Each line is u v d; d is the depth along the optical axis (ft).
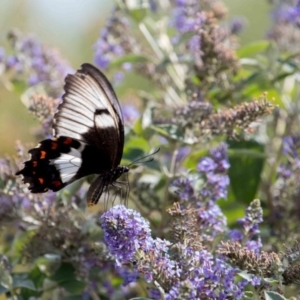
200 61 9.55
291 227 9.45
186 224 9.08
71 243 9.33
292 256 9.05
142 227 9.02
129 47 9.76
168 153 9.66
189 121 9.34
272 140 9.72
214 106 9.57
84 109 9.28
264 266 9.04
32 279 9.36
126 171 9.34
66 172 9.30
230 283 9.04
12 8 10.99
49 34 11.18
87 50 10.74
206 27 9.49
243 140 9.53
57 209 9.36
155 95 9.87
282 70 9.65
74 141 9.29
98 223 9.38
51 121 9.37
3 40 10.62
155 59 9.78
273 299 9.00
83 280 9.34
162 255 9.07
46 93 9.74
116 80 9.80
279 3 9.93
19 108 10.30
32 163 9.29
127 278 9.21
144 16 9.73
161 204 9.46
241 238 9.18
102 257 9.27
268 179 9.61
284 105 9.67
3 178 9.37
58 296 9.48
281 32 9.80
